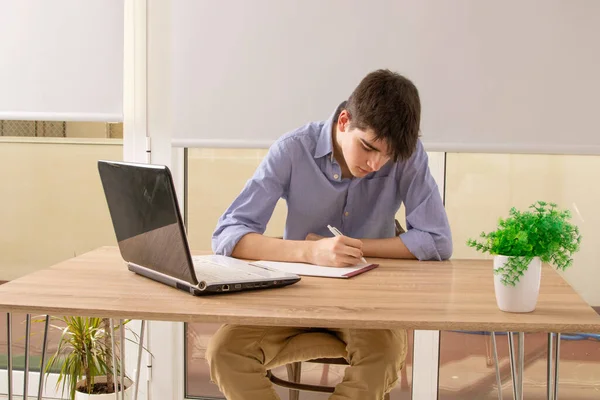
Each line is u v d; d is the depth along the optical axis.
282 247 2.01
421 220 2.15
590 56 2.65
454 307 1.56
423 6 2.70
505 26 2.67
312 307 1.54
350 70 2.76
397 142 1.87
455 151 2.73
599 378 2.93
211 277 1.69
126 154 2.94
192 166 2.97
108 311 1.51
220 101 2.83
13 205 3.12
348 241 1.96
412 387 2.95
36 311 1.52
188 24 2.82
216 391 3.06
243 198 2.19
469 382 2.96
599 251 2.81
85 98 2.90
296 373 2.29
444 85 2.72
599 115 2.66
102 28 2.85
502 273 1.52
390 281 1.82
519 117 2.70
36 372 3.15
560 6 2.65
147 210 1.69
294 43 2.77
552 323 1.44
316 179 2.23
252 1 2.78
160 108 2.90
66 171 3.08
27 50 2.90
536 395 2.96
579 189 2.80
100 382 2.88
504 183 2.83
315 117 2.79
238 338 1.88
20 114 2.93
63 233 3.12
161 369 3.01
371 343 1.85
